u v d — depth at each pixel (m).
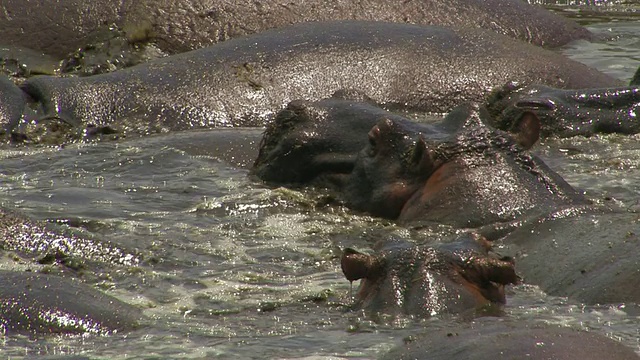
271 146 40.28
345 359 21.55
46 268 29.05
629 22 79.62
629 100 47.81
